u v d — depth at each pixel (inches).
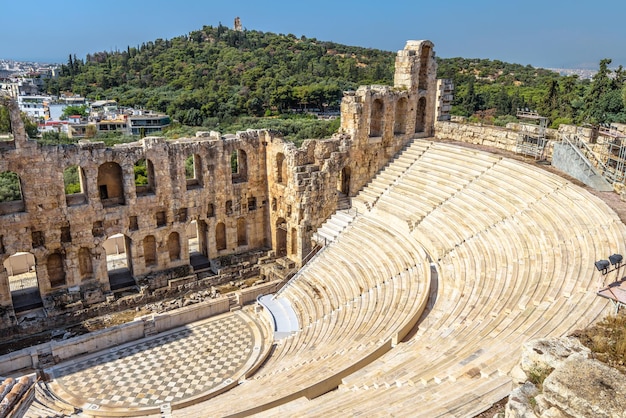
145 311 1509.6
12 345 1326.3
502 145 1771.7
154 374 1213.1
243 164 1845.5
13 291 1552.7
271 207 1846.7
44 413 1026.1
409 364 804.6
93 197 1478.8
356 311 1263.5
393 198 1722.4
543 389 412.5
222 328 1441.9
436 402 609.6
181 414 929.5
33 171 1369.3
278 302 1512.1
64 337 1368.1
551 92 3046.3
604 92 2426.2
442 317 1013.2
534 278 980.6
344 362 939.3
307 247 1770.4
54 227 1435.8
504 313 887.1
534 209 1294.3
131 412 1044.5
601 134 1501.0
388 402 667.4
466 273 1177.4
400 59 1899.6
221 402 949.2
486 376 654.5
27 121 3654.0
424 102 2010.3
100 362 1268.5
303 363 1045.8
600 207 1144.2
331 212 1804.9
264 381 1023.6
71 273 1494.8
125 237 1654.8
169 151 1588.3
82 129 4520.2
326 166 1740.9
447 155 1780.3
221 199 1744.6
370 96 1797.5
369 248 1556.3
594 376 399.9
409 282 1273.4
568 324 718.5
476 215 1416.1
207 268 1769.2
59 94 7372.1
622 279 776.3
